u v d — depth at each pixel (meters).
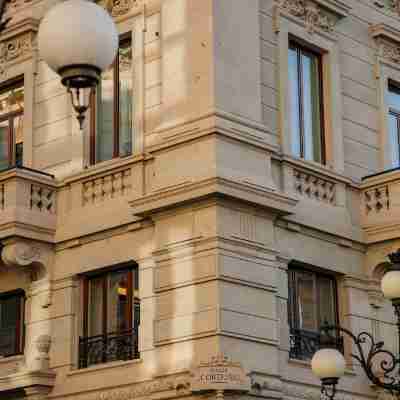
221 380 21.25
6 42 27.89
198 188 22.16
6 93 27.91
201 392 21.50
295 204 23.56
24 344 25.44
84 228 24.72
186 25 23.80
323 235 24.84
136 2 25.38
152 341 22.81
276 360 22.62
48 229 25.16
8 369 25.41
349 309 25.09
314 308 24.61
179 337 22.22
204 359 21.61
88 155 25.70
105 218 24.38
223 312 21.70
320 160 25.77
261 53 24.61
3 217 24.61
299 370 23.41
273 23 25.11
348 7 26.91
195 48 23.45
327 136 25.95
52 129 26.39
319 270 24.78
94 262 24.44
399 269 17.23
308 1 26.06
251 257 22.67
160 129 23.61
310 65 26.19
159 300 22.86
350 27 27.20
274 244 23.31
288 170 24.34
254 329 22.30
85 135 25.78
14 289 25.75
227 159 22.56
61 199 25.55
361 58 27.30
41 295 25.14
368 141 26.91
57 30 11.82
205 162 22.44
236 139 22.84
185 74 23.50
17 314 25.83
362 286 25.55
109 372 23.47
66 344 24.47
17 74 27.48
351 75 26.88
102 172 24.73
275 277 23.16
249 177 22.92
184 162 22.86
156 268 23.03
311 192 24.86
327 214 24.98
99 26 11.91
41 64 27.05
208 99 22.86
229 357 21.58
